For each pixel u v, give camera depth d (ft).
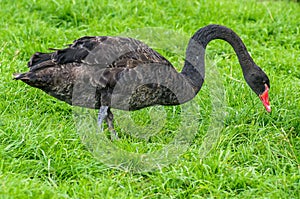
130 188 52.65
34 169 54.19
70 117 64.59
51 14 90.27
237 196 52.34
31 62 57.26
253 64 65.16
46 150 57.06
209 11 94.58
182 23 91.30
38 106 66.03
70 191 51.78
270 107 65.51
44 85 56.24
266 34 90.53
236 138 62.18
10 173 51.93
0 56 74.95
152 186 53.78
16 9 90.07
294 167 56.65
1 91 66.85
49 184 51.93
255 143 60.85
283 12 95.71
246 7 96.22
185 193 52.80
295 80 76.59
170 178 53.98
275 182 53.52
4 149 55.36
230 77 72.74
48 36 82.48
